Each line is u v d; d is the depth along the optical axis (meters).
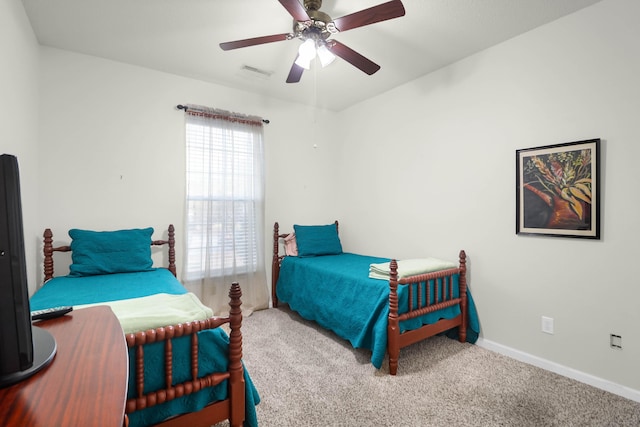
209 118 3.25
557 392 1.95
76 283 2.22
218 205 3.28
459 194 2.79
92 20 2.20
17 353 0.62
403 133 3.31
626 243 1.91
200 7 2.06
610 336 1.97
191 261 3.15
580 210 2.07
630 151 1.89
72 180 2.65
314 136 4.05
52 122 2.57
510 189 2.45
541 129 2.27
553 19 2.19
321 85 3.35
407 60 2.78
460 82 2.78
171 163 3.09
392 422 1.68
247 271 3.44
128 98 2.89
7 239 0.65
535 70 2.30
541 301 2.28
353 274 2.64
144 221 2.96
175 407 1.31
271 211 3.71
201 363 1.39
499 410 1.78
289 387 2.00
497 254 2.53
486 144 2.59
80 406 0.54
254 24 2.26
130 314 1.35
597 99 2.01
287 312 3.49
